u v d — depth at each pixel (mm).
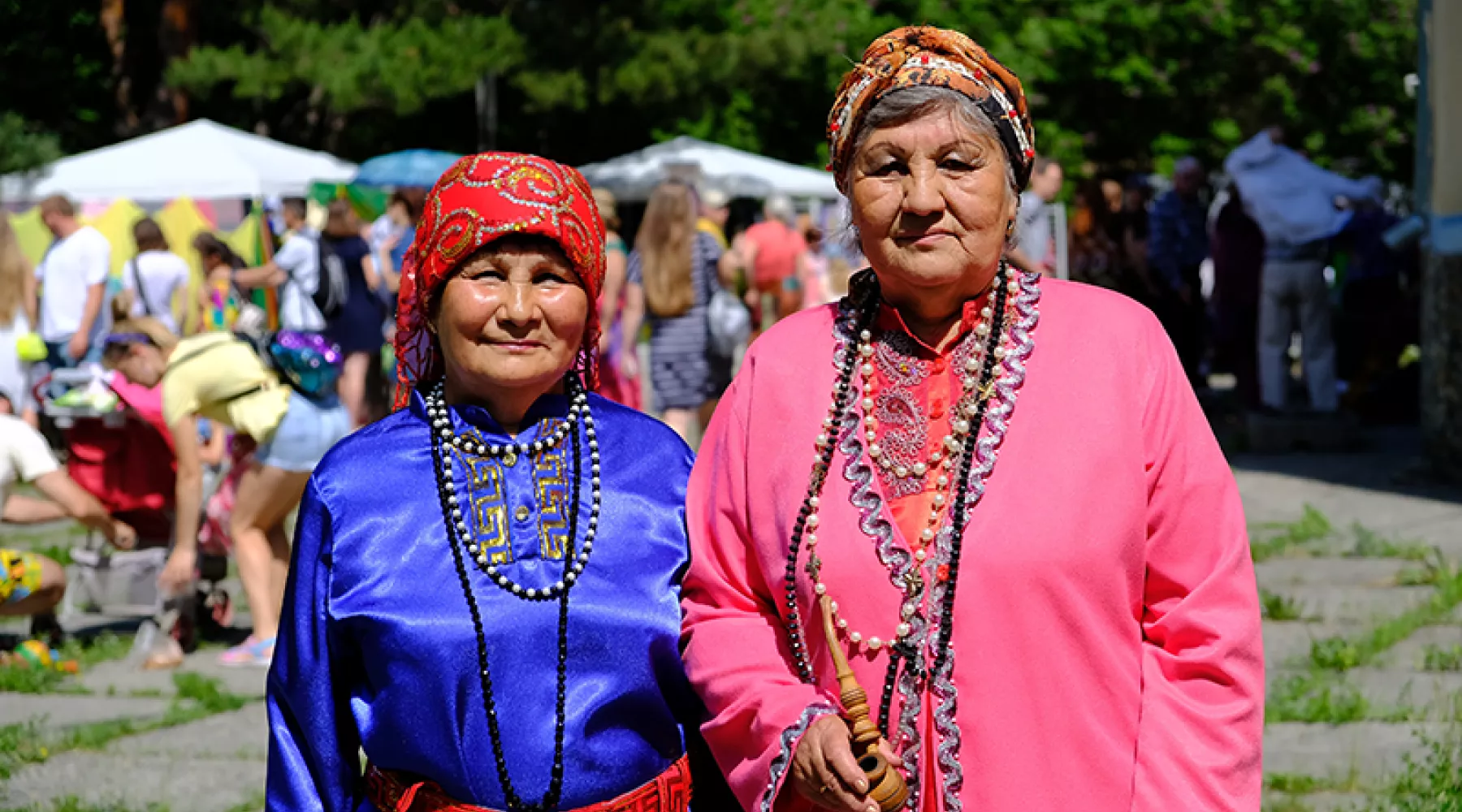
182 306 12523
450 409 2588
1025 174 2471
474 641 2443
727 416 2609
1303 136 22734
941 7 22719
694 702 2641
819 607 2391
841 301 2598
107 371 7652
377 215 18188
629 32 21625
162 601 6891
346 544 2496
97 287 12227
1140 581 2357
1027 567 2287
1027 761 2285
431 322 2602
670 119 23797
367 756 2566
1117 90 22891
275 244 16703
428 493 2531
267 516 6652
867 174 2395
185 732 5770
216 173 15523
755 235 13922
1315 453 11602
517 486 2562
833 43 22172
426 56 19688
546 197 2506
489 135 21859
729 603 2531
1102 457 2320
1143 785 2270
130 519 7379
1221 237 13195
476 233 2488
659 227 10328
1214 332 13758
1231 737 2289
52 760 5418
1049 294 2471
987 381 2416
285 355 6395
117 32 22250
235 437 7051
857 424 2459
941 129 2340
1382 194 14438
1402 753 4914
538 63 20875
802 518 2426
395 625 2434
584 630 2484
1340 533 8406
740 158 19812
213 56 19297
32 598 6859
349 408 12633
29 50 21125
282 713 2596
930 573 2344
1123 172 23547
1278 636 6402
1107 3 22500
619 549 2562
